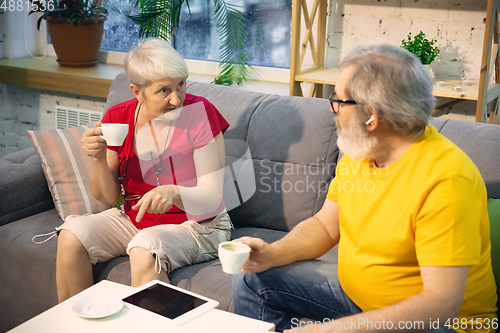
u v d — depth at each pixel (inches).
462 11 88.4
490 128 59.2
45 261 63.8
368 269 43.1
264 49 111.6
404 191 40.5
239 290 50.6
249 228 71.9
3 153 133.6
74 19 112.2
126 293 47.0
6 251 66.4
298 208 68.5
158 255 56.0
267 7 108.4
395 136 41.1
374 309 41.3
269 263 47.5
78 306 43.5
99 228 62.2
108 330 40.6
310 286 47.2
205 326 41.7
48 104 125.7
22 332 40.0
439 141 40.9
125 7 122.2
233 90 77.9
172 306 44.6
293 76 92.2
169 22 101.3
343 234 46.7
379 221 42.1
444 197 37.7
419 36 87.0
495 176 55.8
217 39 116.0
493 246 47.8
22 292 66.0
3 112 130.0
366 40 98.3
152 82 58.8
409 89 38.8
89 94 110.5
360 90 39.5
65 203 73.4
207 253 63.1
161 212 56.5
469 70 90.7
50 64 122.7
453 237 37.2
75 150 76.5
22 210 74.4
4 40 126.4
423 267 38.2
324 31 101.3
